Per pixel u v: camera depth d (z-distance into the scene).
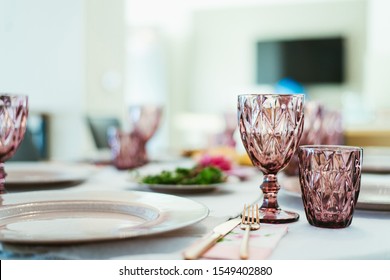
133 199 0.68
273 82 6.95
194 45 7.33
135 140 1.35
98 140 2.35
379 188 0.88
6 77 3.59
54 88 3.50
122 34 3.93
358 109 4.19
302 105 0.64
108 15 3.73
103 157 1.65
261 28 6.99
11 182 0.91
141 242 0.51
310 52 6.76
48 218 0.63
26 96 0.79
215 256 0.46
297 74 6.83
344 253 0.48
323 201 0.59
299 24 6.80
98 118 2.43
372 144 2.33
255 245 0.50
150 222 0.53
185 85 7.39
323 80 6.71
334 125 1.39
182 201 0.66
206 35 7.26
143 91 7.15
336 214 0.59
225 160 1.20
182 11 7.20
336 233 0.57
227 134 1.79
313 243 0.52
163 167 1.40
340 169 0.59
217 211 0.69
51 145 3.52
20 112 0.78
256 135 0.64
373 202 0.66
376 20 4.81
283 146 0.64
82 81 3.42
